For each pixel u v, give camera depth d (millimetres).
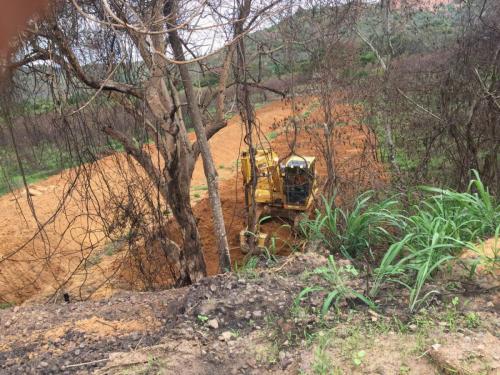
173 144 7148
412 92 10930
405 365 3180
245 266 5457
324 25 8281
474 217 4996
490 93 8250
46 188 17625
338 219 6664
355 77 10922
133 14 5148
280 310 4113
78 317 4719
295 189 10758
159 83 6836
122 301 5023
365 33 11625
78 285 10578
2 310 5113
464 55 9516
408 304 3938
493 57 9141
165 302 4785
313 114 16859
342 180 8742
